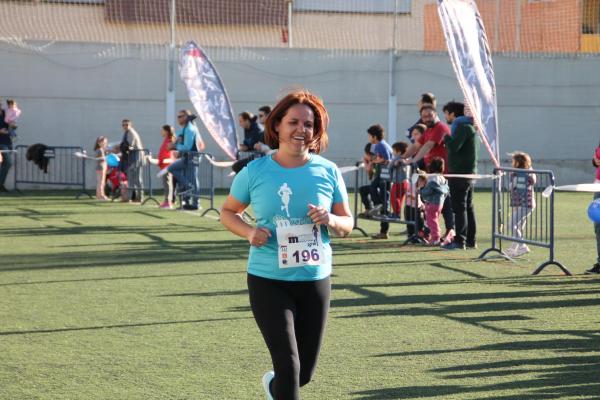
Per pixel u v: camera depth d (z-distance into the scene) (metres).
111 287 10.46
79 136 27.02
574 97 29.30
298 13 29.44
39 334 8.02
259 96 28.03
